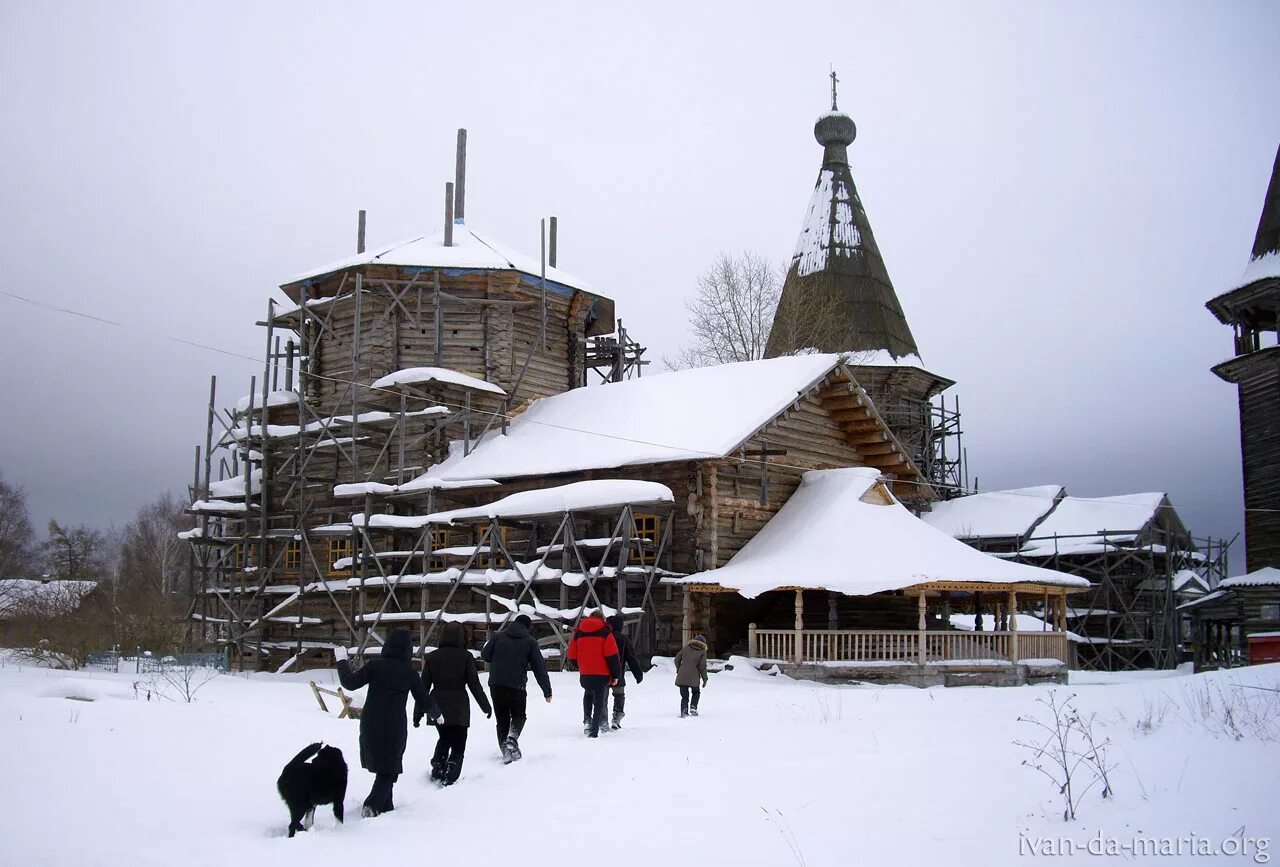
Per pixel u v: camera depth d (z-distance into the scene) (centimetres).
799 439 3216
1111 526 4844
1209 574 5278
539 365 3747
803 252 5169
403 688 1047
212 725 1470
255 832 939
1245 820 853
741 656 2808
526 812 992
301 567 3412
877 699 2011
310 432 3447
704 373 3394
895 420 4919
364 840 900
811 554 2781
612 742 1427
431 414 3291
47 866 816
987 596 3275
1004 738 1373
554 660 2927
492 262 3581
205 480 3547
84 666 3152
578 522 3008
